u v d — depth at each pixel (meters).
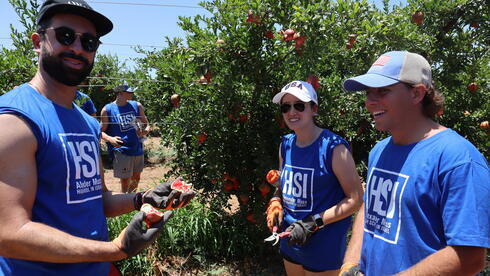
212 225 4.79
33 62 3.77
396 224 1.67
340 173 2.59
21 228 1.45
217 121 4.19
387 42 3.60
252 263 4.59
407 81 1.65
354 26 3.55
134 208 2.17
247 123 4.32
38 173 1.61
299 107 2.71
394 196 1.68
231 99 4.06
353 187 2.57
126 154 6.19
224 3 3.88
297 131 2.78
